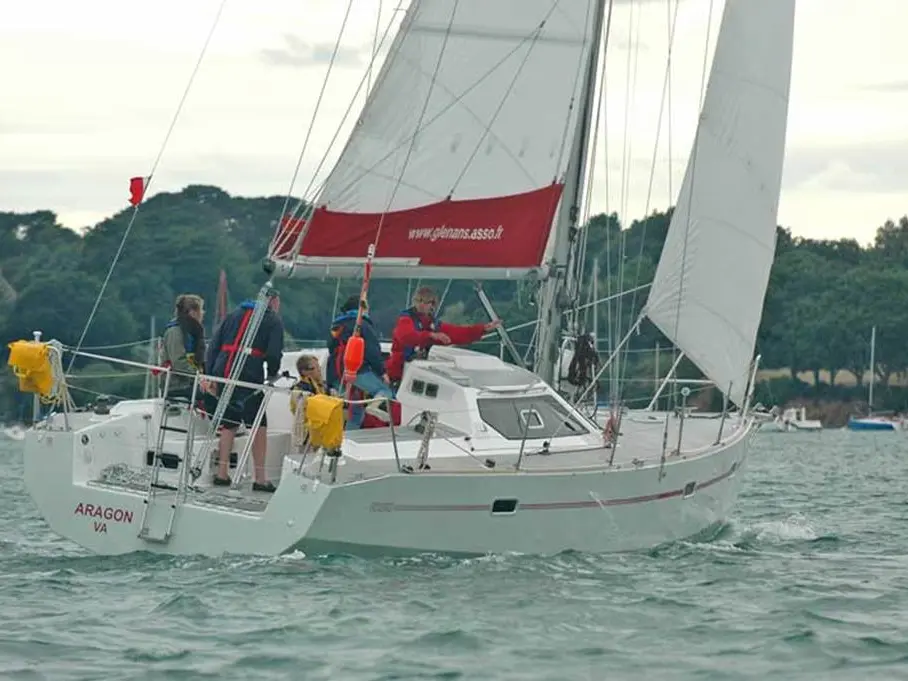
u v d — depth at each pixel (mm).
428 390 40625
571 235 43969
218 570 36312
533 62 42000
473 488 36875
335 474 35812
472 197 41906
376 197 41031
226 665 28906
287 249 40500
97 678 28047
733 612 33844
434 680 28156
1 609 33156
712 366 45844
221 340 39562
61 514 39188
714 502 44312
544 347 44312
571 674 28688
